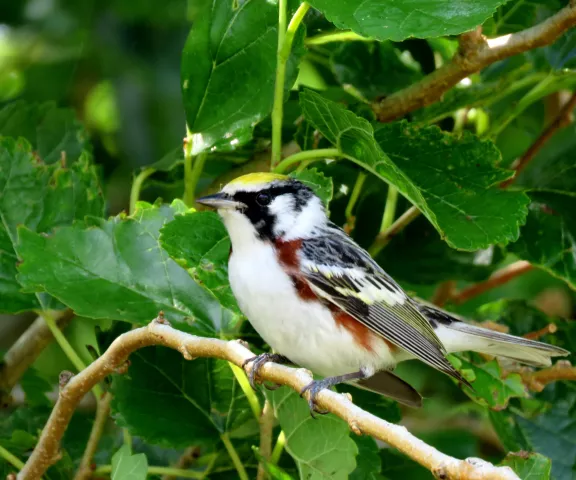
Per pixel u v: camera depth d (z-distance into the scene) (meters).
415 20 8.47
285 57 9.84
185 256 9.54
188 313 9.83
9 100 14.65
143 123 14.66
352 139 9.61
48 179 10.87
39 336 11.43
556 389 11.48
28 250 9.65
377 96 11.77
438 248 11.68
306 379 7.91
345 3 8.64
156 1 14.59
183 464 10.38
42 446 8.98
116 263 9.86
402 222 11.18
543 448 11.32
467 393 10.66
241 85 10.33
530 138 13.84
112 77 14.80
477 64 10.57
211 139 10.30
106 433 12.28
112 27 14.76
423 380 12.41
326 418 8.82
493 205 9.95
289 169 11.30
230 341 7.95
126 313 9.55
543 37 10.24
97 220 9.95
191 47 10.40
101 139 14.83
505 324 12.05
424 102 11.04
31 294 10.30
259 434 10.10
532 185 11.63
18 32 14.81
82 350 13.24
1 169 10.77
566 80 11.37
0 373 11.42
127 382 9.78
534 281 14.97
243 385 9.36
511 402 11.48
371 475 9.94
